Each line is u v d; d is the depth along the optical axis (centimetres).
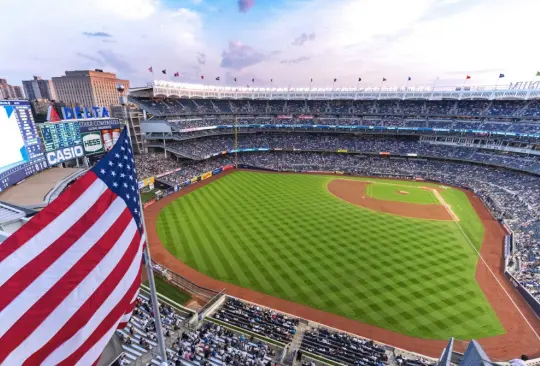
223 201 5747
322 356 2208
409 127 8894
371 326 2652
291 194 6262
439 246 4050
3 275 700
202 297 2989
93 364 776
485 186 6656
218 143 9069
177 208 5366
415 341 2497
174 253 3812
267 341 2288
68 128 4825
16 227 2236
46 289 750
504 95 8038
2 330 666
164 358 1084
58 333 743
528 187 6047
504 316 2773
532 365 2167
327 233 4372
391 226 4684
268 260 3638
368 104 10088
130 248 930
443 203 5881
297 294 3048
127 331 2148
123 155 995
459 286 3178
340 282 3231
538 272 3328
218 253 3803
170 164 7375
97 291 830
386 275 3350
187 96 8881
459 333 2581
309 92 10431
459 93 8738
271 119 10112
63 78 19475
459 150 8175
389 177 7944
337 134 10050
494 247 4062
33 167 4059
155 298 1055
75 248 819
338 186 7000
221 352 2036
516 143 7194
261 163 8744
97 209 884
